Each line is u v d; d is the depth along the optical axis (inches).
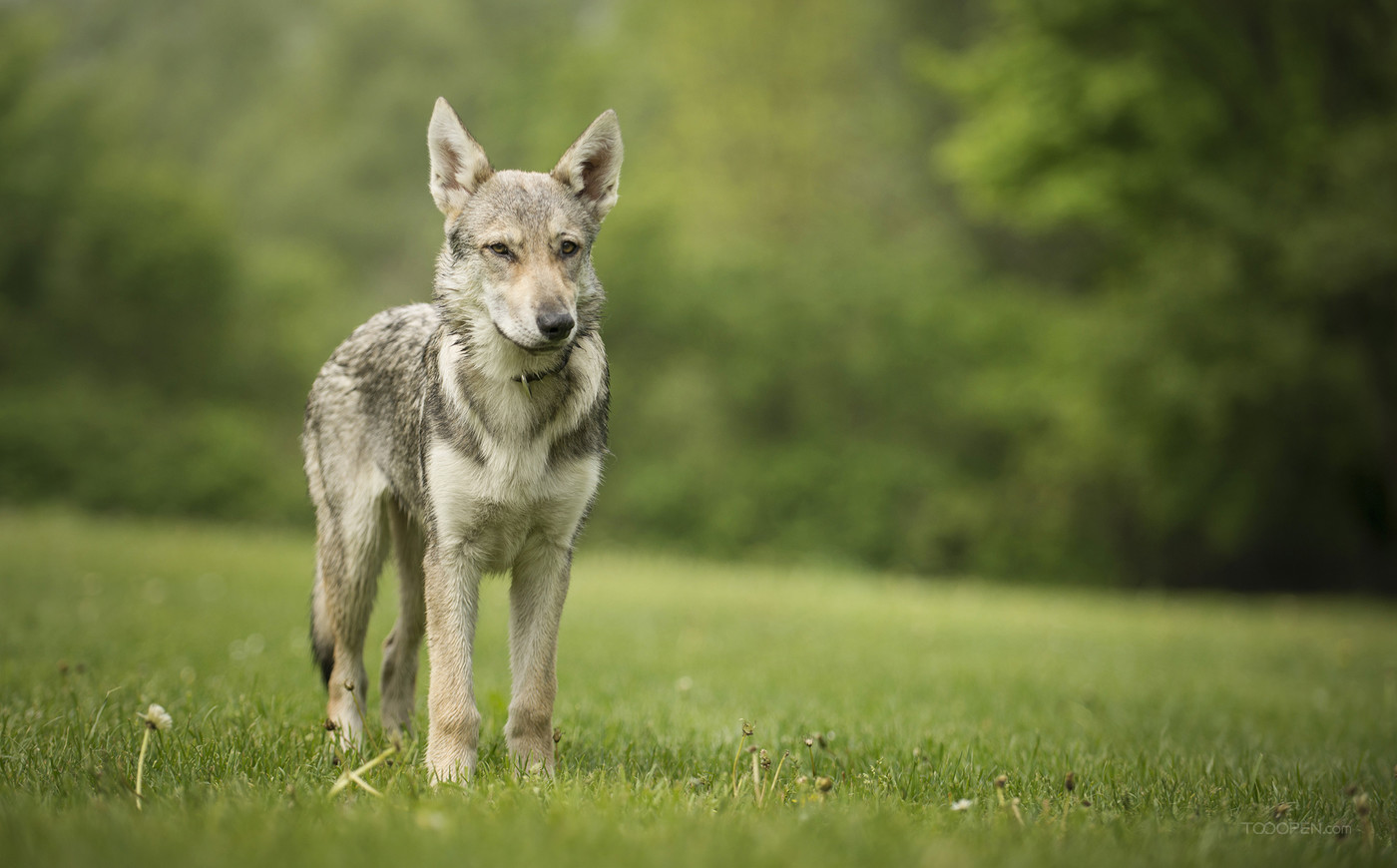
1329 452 745.0
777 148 1141.7
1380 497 781.3
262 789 126.0
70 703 178.2
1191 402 674.8
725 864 95.9
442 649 150.3
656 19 1317.7
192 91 1686.8
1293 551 903.7
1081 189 730.2
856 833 108.3
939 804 135.3
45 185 1039.0
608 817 113.3
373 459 180.1
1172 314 693.9
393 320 189.2
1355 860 112.5
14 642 247.0
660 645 321.4
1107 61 744.3
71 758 139.5
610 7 1439.5
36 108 1084.5
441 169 165.5
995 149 777.6
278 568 482.6
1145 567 940.6
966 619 440.5
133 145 1252.5
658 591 499.5
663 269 1035.3
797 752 168.9
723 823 112.6
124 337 1065.5
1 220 1029.2
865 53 1187.3
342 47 1520.7
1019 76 779.4
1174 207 732.7
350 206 1448.1
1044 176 778.2
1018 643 366.3
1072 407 793.6
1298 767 163.9
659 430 1040.2
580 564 681.0
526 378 151.6
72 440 952.9
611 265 1023.0
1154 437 753.6
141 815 109.4
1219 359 684.1
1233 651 368.5
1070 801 136.9
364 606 181.8
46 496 935.7
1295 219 645.3
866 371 997.2
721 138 1148.5
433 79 1493.6
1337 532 828.6
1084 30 751.7
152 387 1071.0
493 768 145.4
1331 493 785.6
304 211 1439.5
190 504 965.8
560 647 308.0
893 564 948.6
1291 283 642.8
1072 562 914.7
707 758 163.2
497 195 160.1
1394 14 641.6
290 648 270.2
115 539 580.1
